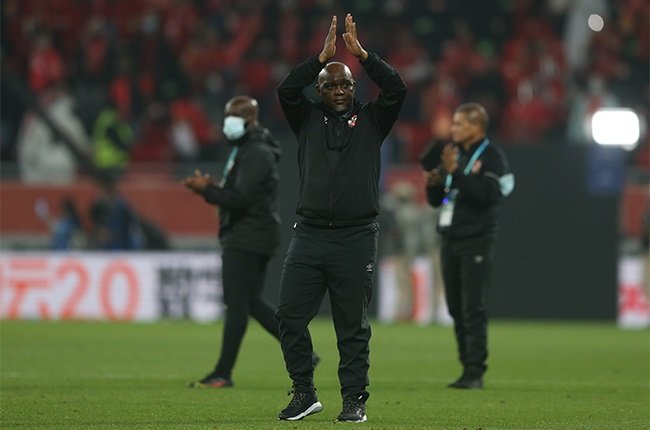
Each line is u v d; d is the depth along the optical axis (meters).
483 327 39.88
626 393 39.19
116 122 87.94
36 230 80.31
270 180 38.91
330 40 28.89
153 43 99.94
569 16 107.38
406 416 32.03
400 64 99.56
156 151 91.44
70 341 60.00
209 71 98.75
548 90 101.19
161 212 79.94
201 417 31.12
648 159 95.75
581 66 104.94
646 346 60.97
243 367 47.91
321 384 41.34
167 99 97.62
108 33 99.75
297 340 29.50
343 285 29.05
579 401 36.44
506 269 78.88
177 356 52.47
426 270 79.56
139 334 65.50
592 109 99.81
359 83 97.25
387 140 79.25
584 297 79.19
